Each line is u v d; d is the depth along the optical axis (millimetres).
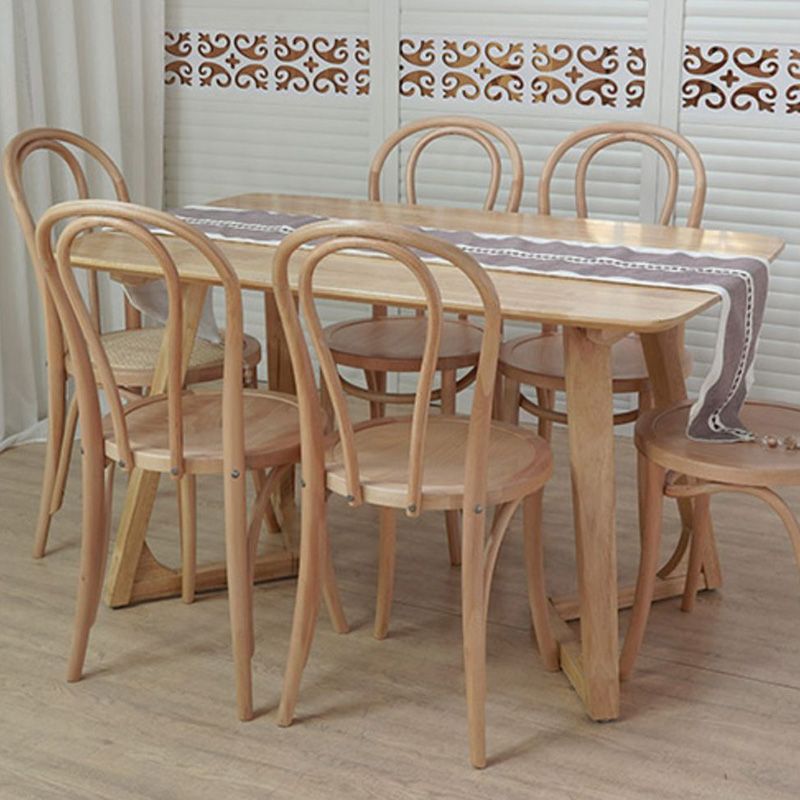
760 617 3074
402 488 2463
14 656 2879
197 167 4758
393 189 4473
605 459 2588
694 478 2945
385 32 4332
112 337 3488
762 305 2775
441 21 4254
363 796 2412
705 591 3199
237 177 4707
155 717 2656
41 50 4156
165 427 2787
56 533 3502
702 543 3018
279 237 3025
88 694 2734
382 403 3520
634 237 3098
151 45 4543
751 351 2719
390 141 3760
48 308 3197
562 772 2482
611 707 2635
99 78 4348
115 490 3779
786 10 3834
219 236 3021
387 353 3293
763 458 2600
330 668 2838
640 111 4094
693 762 2514
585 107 4156
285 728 2621
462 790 2430
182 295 2781
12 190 3115
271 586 3199
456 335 3451
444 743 2572
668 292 2592
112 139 4406
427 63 4320
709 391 2639
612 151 4148
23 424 4246
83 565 2729
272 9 4477
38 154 4117
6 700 2707
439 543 3457
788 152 3949
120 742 2574
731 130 3994
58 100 4227
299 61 4500
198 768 2494
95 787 2438
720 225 4094
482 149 4312
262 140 4633
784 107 3920
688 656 2895
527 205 4312
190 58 4652
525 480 2521
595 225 3254
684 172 4086
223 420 2568
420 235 2219
